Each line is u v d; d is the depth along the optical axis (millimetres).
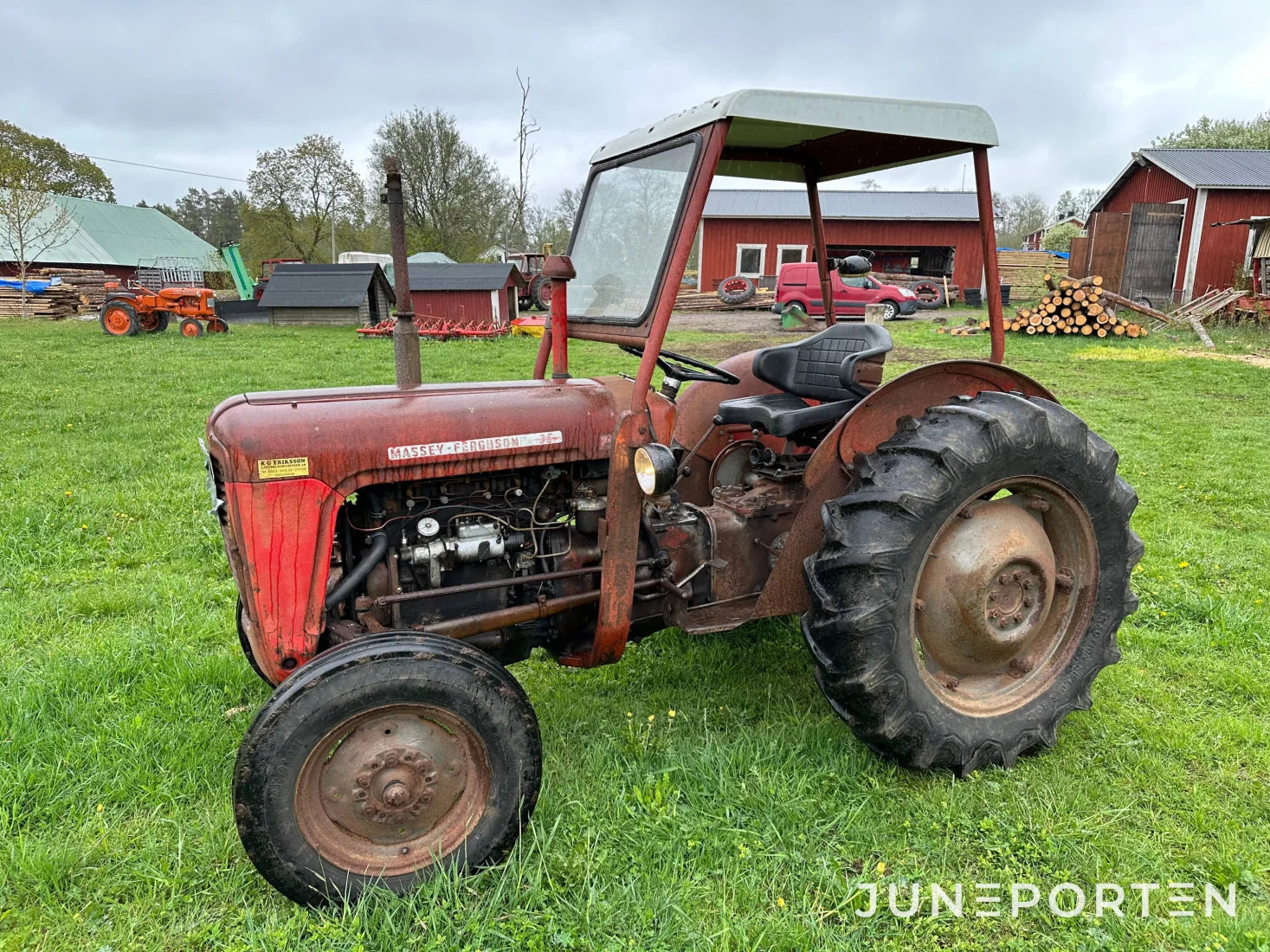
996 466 2539
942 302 24859
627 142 2879
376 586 2451
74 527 4910
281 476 2199
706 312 24422
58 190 50719
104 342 16750
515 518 2617
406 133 38781
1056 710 2781
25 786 2533
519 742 2162
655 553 2764
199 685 3188
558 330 2670
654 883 2195
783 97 2434
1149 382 11234
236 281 32438
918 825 2418
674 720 2986
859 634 2395
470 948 1969
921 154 3182
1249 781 2627
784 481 3117
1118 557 2861
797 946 1991
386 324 18734
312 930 2035
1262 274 19344
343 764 2072
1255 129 48562
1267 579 4191
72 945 2023
